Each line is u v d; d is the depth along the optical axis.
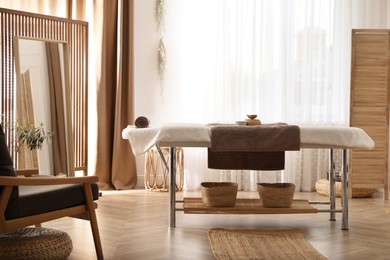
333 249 3.44
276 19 6.18
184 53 6.31
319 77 6.18
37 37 5.46
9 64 5.28
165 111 6.34
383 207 5.13
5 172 2.76
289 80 6.19
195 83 6.27
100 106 6.04
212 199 4.01
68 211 3.06
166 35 6.32
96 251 3.16
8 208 2.75
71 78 5.77
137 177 6.40
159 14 6.27
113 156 6.08
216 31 6.17
